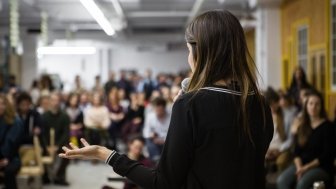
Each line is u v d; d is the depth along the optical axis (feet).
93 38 65.92
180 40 67.72
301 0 29.22
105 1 36.24
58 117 23.30
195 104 4.19
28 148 19.49
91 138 29.04
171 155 4.11
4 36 47.16
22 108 20.77
